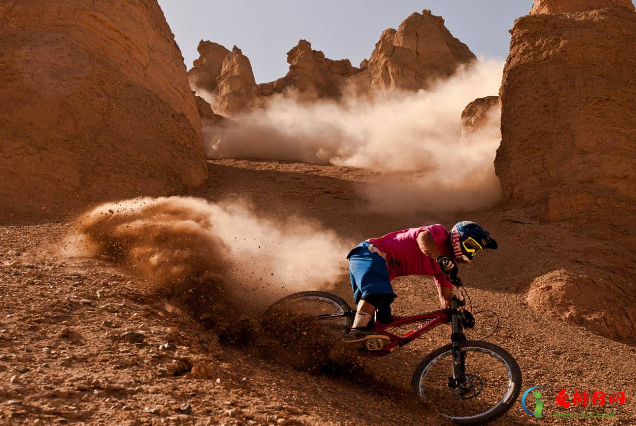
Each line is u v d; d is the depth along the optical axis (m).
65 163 11.99
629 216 11.41
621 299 8.78
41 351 3.23
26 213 10.46
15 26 13.87
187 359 3.51
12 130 11.94
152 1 17.66
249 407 3.02
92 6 14.68
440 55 38.69
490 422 4.05
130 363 3.28
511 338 6.84
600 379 5.91
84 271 5.22
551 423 4.51
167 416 2.71
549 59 13.82
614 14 13.99
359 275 4.29
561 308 8.24
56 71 13.31
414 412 3.90
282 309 4.73
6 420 2.41
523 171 13.40
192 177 14.64
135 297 4.62
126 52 15.34
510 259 10.26
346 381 4.21
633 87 13.05
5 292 4.17
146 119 14.47
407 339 4.22
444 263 3.98
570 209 11.73
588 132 12.77
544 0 16.64
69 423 2.50
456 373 3.95
